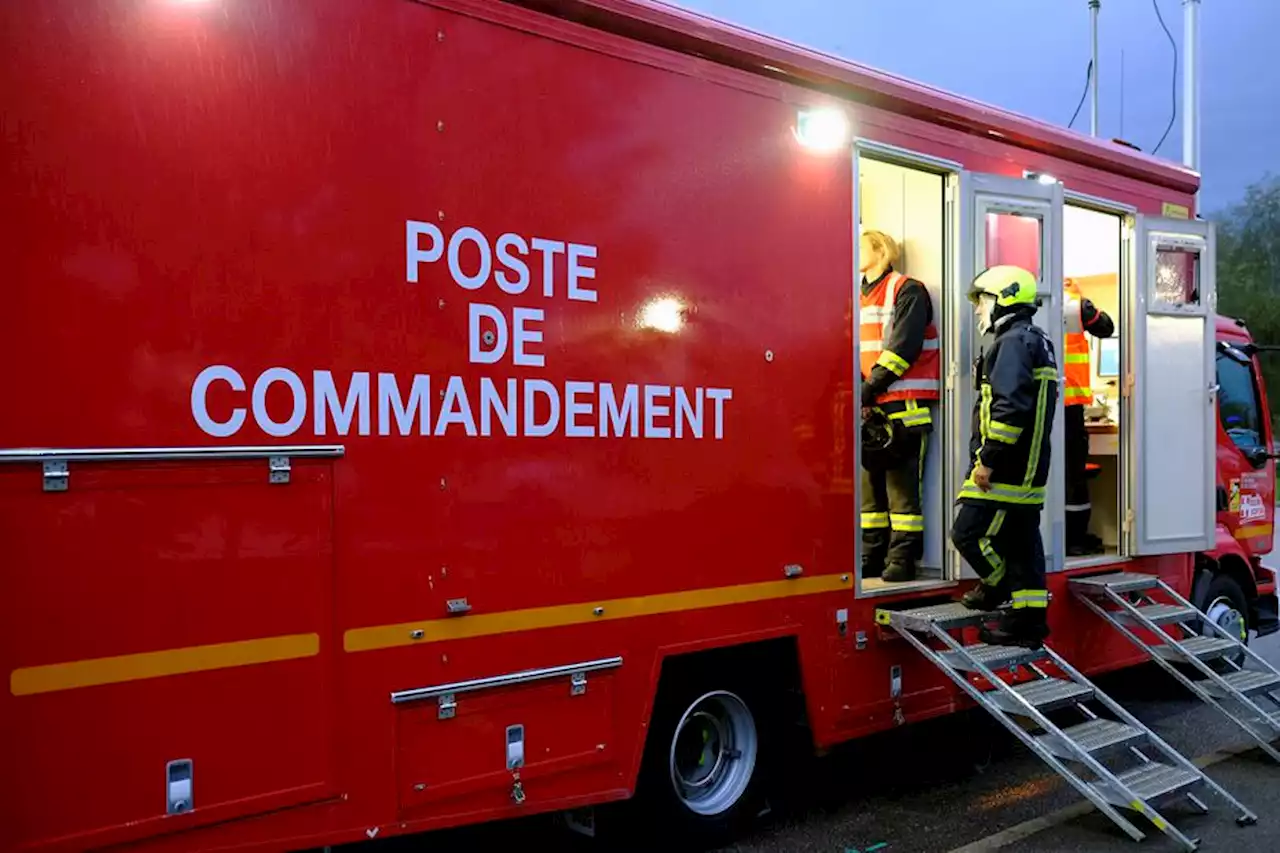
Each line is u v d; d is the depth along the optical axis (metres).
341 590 2.90
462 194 3.17
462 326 3.16
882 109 4.54
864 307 5.08
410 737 3.03
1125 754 5.29
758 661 4.18
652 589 3.63
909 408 4.87
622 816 3.95
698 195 3.82
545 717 3.34
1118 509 5.87
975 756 5.25
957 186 4.86
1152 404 5.92
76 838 2.47
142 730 2.57
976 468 4.54
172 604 2.62
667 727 3.83
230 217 2.72
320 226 2.88
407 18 3.07
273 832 2.78
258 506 2.75
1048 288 5.25
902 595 4.59
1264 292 35.94
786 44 4.13
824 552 4.23
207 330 2.68
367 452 2.96
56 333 2.47
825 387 4.25
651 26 3.67
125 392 2.56
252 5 2.78
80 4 2.52
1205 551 6.33
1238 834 4.21
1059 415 5.33
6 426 2.40
